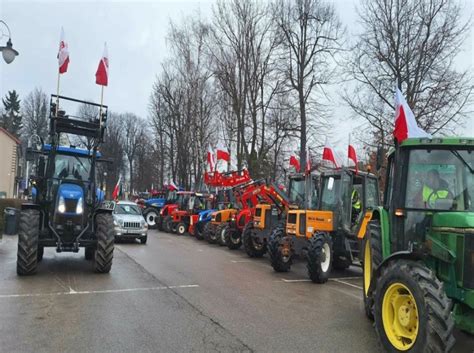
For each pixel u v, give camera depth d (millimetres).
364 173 10594
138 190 70000
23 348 4914
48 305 6848
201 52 32594
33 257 9156
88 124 10680
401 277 4547
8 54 12633
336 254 10570
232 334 5582
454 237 4516
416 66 18328
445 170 5184
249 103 25156
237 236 16000
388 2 18938
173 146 38719
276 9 25078
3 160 40219
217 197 21078
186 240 19719
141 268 10781
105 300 7270
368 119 19953
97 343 5125
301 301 7578
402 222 5348
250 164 23844
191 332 5617
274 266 10766
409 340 4508
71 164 10391
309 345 5227
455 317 4477
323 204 11000
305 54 25203
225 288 8539
